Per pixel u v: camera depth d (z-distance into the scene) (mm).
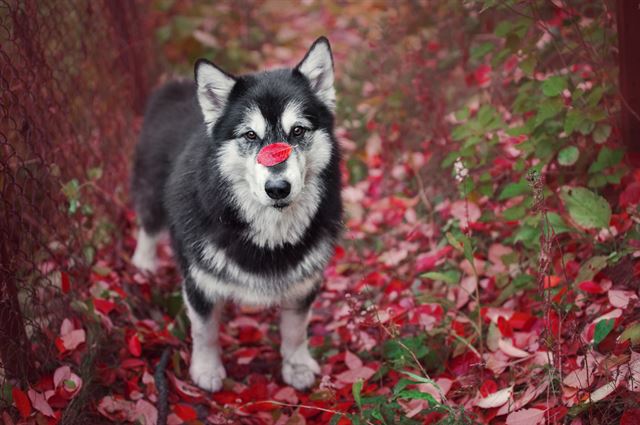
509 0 3895
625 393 2943
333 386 3490
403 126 5738
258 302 3721
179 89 4836
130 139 5758
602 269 3721
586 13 4516
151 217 4594
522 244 4219
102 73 5281
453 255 4387
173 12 7621
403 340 3668
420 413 3145
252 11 8234
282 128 3463
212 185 3559
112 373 3689
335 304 4570
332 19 8344
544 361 3316
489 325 3785
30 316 3623
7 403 3215
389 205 5141
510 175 4477
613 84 3764
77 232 4312
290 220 3574
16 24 3660
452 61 5906
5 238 3365
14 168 3834
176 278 4867
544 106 3727
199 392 3795
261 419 3559
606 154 3748
